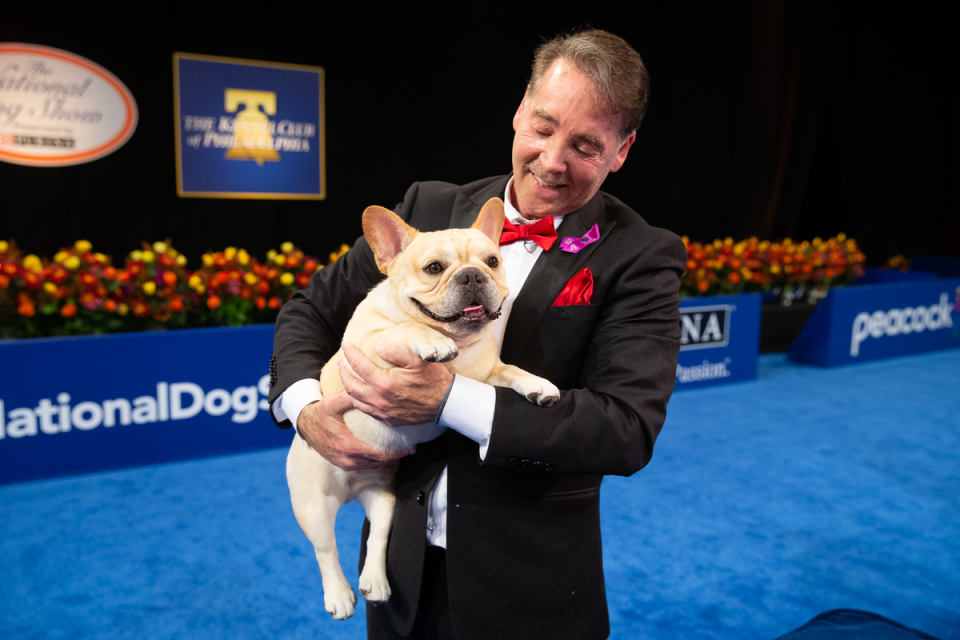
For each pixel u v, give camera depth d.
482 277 1.22
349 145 7.35
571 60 1.27
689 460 4.41
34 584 2.85
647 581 2.99
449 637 1.40
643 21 8.43
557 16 8.00
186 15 6.39
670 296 1.35
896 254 10.89
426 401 1.17
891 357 7.59
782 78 9.18
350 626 2.64
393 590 1.41
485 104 7.85
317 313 1.61
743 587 2.96
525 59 7.93
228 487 3.89
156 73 6.36
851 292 7.04
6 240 6.03
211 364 4.31
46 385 3.88
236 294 4.63
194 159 6.62
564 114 1.27
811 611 2.79
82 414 3.99
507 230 1.43
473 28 7.63
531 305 1.35
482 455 1.21
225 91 6.64
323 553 1.49
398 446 1.35
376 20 7.22
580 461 1.18
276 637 2.56
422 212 1.63
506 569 1.32
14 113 5.88
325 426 1.30
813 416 5.39
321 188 7.28
